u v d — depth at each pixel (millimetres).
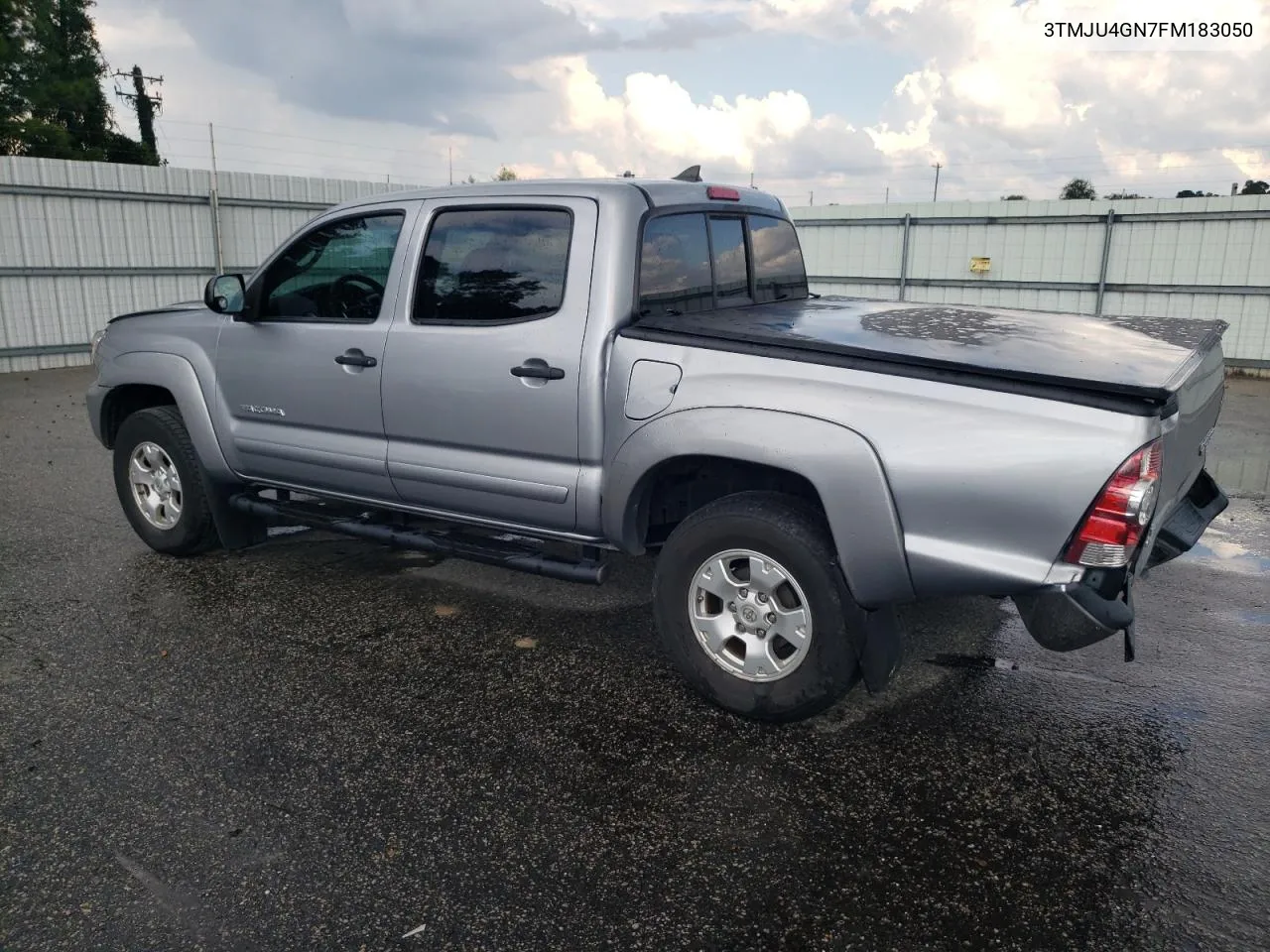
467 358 3859
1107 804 2984
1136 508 2727
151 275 15734
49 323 14633
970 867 2676
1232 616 4574
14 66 40875
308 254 4422
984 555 2924
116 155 45344
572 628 4387
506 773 3146
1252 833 2838
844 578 3205
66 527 5941
